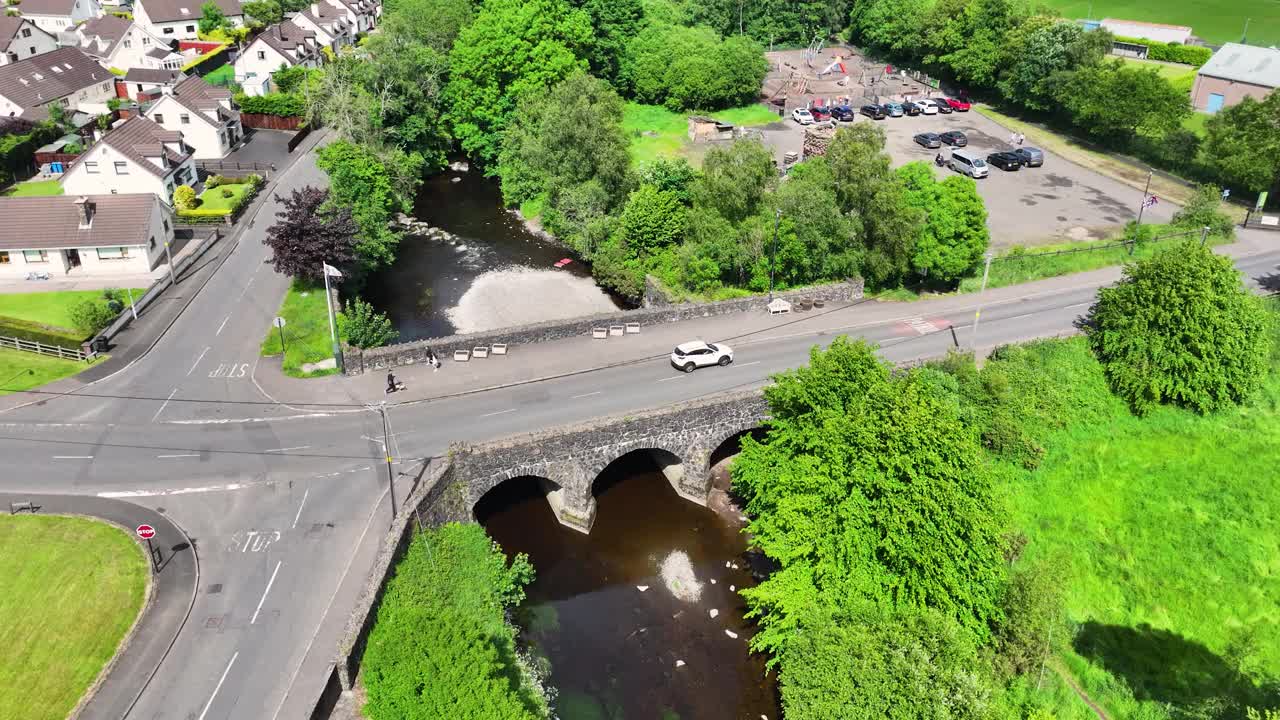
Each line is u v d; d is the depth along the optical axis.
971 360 73.12
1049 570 55.47
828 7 187.50
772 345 76.88
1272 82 128.12
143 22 177.25
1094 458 71.25
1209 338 74.31
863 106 145.38
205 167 117.94
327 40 175.38
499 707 37.81
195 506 55.94
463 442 60.59
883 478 49.03
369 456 60.59
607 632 57.41
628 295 92.81
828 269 86.25
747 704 52.91
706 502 68.31
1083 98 130.88
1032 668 52.91
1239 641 56.06
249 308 81.62
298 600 49.31
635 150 125.38
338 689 44.12
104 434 62.69
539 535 64.25
